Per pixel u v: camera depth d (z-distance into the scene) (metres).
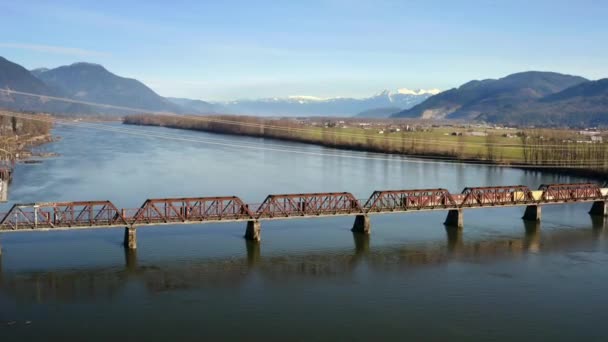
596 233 108.25
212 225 109.69
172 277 79.88
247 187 155.25
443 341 61.53
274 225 111.38
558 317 67.94
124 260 86.94
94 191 143.50
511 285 78.38
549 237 104.88
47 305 69.62
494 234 106.88
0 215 111.94
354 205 103.88
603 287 77.69
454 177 187.75
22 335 61.69
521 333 63.69
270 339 61.50
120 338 61.38
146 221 91.81
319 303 71.44
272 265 85.88
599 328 65.06
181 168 194.25
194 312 68.19
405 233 106.50
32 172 178.12
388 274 82.56
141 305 70.12
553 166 193.12
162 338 61.53
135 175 174.12
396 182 173.00
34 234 101.12
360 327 64.69
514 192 116.25
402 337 62.28
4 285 75.81
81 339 61.00
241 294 74.12
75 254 89.44
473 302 72.19
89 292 73.88
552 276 82.19
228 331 63.38
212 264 85.88
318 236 103.19
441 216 122.31
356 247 96.44
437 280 80.12
